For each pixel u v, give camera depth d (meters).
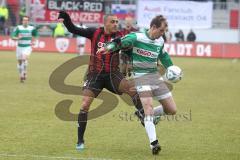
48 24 113.94
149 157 26.66
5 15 114.31
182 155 27.28
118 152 27.61
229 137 32.19
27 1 110.88
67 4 113.94
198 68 84.00
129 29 47.16
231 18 125.50
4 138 30.33
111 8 117.06
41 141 29.84
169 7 115.81
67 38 110.69
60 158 25.95
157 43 27.33
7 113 38.91
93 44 28.42
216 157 27.02
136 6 115.81
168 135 32.38
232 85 61.88
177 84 61.34
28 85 56.22
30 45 60.97
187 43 111.38
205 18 116.44
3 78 62.34
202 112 41.69
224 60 104.62
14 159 25.55
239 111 42.75
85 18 114.75
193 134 32.84
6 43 111.31
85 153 27.20
